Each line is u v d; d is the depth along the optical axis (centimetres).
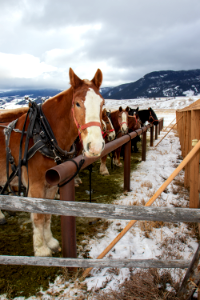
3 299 176
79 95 171
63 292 181
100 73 187
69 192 185
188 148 496
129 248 244
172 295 163
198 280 142
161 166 616
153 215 127
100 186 464
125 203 369
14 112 251
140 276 185
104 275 201
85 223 307
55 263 152
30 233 279
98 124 160
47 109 214
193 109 326
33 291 184
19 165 198
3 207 126
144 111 1012
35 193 205
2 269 211
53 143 199
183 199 373
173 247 241
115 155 650
